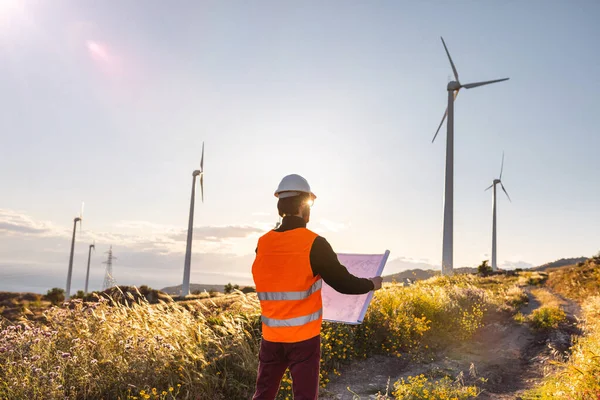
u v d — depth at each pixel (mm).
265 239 2779
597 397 4617
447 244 35750
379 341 8336
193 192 45250
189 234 44219
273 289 2646
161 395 4707
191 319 6672
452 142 38000
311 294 2639
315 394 2588
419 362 7875
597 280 22000
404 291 11516
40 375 4582
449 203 36312
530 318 12195
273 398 2770
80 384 4762
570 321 12000
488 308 13422
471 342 9688
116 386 4902
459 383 6469
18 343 5223
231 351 5969
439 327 10164
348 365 7422
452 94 39469
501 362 8180
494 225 57781
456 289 14539
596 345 6539
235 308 8211
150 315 6316
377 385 6492
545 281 31641
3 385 4516
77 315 5855
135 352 5258
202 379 5148
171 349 5289
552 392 5582
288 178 2842
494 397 6043
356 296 3516
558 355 8367
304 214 2855
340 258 3781
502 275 42906
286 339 2607
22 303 35062
